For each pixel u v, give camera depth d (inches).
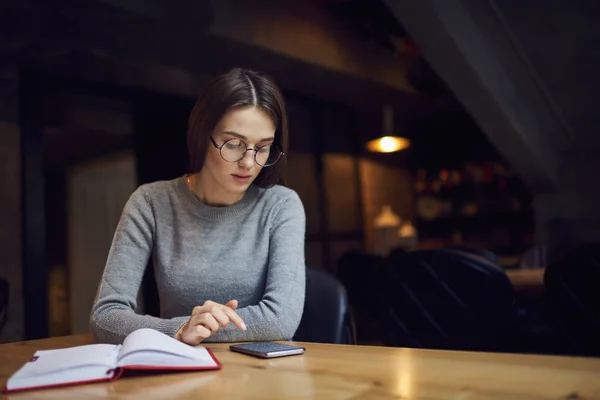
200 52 150.3
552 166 209.9
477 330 86.1
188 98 178.4
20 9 113.1
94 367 33.9
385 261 94.3
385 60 205.3
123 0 115.6
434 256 86.7
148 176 175.5
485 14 159.0
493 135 194.1
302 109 219.5
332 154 231.6
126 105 169.6
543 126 199.3
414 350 39.9
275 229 57.7
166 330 43.9
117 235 56.8
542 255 151.0
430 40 156.1
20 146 137.7
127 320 46.8
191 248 56.6
